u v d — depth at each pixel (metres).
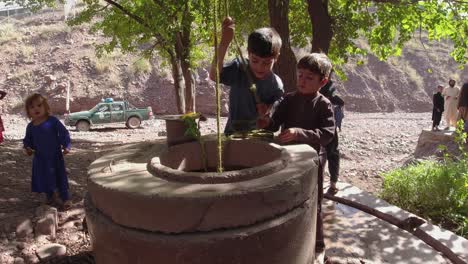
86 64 24.33
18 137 13.80
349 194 5.29
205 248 2.20
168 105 23.11
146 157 3.03
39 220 4.27
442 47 32.19
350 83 27.20
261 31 3.08
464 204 6.04
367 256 3.78
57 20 29.34
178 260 2.22
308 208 2.57
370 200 5.07
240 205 2.22
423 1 9.33
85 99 22.56
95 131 17.31
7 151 7.74
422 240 4.32
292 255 2.50
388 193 6.84
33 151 4.78
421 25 9.72
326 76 3.21
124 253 2.36
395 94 27.41
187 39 12.13
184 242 2.19
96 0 12.44
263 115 3.38
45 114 4.76
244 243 2.24
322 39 7.95
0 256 3.78
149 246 2.25
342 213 4.80
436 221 5.89
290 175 2.45
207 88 22.47
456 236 4.28
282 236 2.38
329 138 3.18
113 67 24.30
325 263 3.64
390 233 4.25
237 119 3.56
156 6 9.48
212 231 2.23
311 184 2.62
